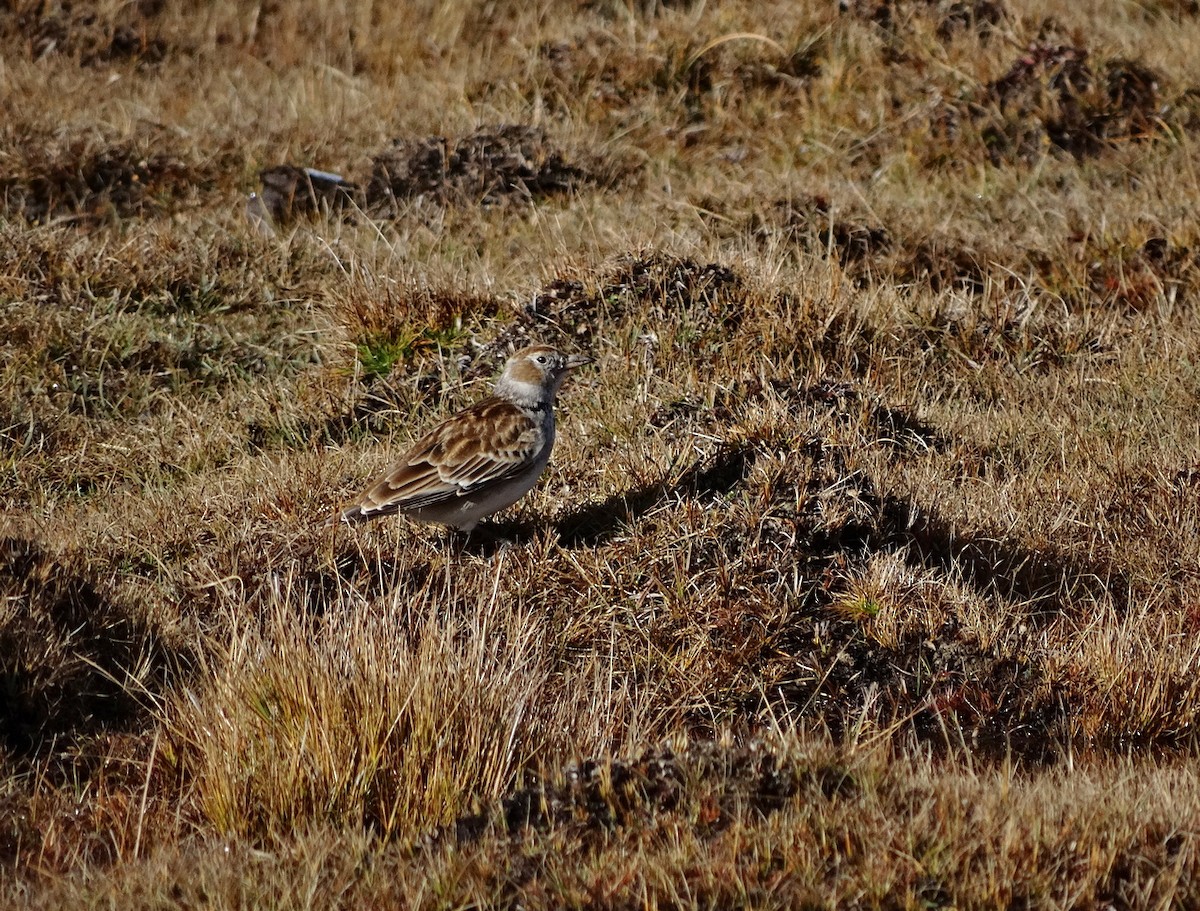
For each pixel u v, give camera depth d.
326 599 13.86
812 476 14.57
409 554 14.27
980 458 16.91
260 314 21.38
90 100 27.64
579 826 10.23
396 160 25.11
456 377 18.84
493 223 24.03
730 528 14.02
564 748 11.48
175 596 13.95
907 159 25.80
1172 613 13.81
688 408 16.78
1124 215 22.75
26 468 17.66
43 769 11.56
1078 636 13.34
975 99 26.78
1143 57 27.25
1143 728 12.42
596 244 21.39
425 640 11.73
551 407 14.70
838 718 12.53
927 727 12.52
